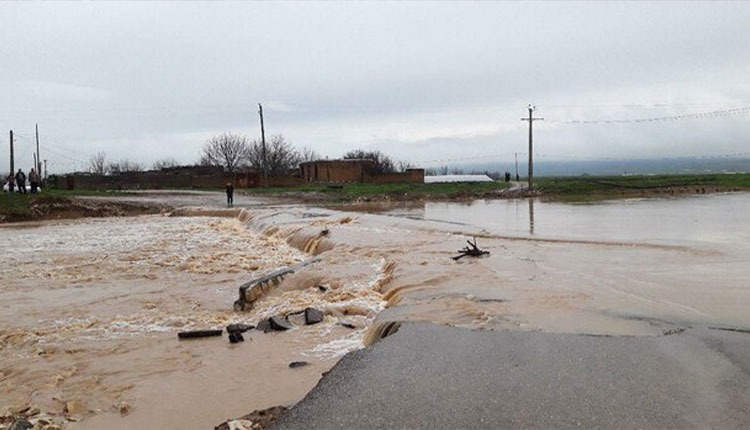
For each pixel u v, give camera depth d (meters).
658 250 15.75
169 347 9.24
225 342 9.36
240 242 24.11
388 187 58.91
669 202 40.38
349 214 31.09
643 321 8.03
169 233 27.88
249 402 6.73
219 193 52.38
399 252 16.28
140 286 14.89
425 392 5.42
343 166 70.50
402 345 6.91
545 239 18.53
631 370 5.87
